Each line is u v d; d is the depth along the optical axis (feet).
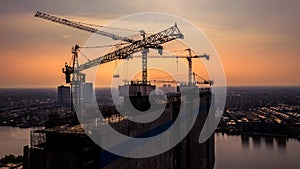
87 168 117.60
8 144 634.02
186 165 264.93
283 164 469.16
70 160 114.93
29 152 120.06
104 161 124.57
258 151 561.84
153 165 183.11
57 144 123.34
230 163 476.13
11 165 280.92
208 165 382.83
